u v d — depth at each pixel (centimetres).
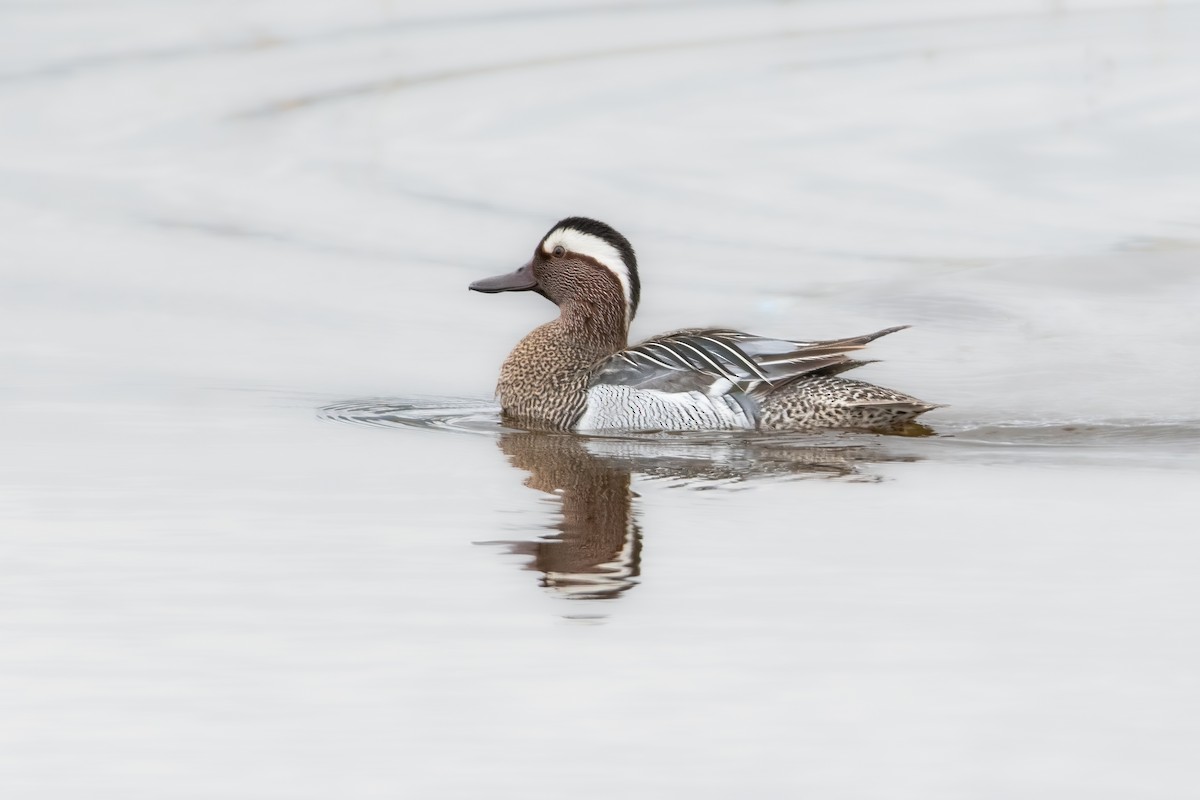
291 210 2427
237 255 2173
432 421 1478
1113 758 757
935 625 914
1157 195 2552
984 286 2080
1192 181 2630
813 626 914
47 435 1370
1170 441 1416
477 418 1502
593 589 975
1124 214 2441
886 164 2741
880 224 2388
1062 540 1071
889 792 725
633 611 940
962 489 1220
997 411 1580
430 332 1842
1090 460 1324
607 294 1579
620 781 735
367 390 1591
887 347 1848
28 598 956
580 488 1223
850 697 820
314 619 925
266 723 793
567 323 1581
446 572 1010
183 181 2605
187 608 943
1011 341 1864
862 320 1950
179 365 1662
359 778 738
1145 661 862
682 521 1127
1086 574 999
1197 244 2270
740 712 805
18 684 835
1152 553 1041
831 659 867
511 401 1526
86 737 778
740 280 2109
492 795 723
